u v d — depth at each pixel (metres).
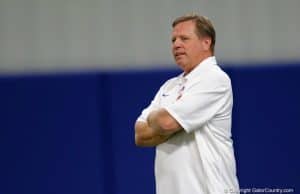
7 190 17.67
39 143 17.58
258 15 19.86
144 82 17.34
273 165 17.05
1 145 17.67
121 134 17.38
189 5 19.89
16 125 17.64
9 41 19.94
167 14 19.88
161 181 10.05
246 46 19.83
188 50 10.13
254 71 17.09
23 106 17.64
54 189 17.55
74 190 17.48
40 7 19.86
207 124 9.80
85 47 19.88
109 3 19.86
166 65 19.45
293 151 17.06
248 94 17.08
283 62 17.56
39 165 17.59
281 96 17.11
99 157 17.41
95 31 19.91
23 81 17.64
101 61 19.78
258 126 17.06
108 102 17.41
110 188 17.41
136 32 19.88
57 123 17.53
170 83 10.73
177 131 9.80
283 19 19.89
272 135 17.08
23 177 17.62
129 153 17.36
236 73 17.06
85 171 17.45
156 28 19.91
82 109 17.48
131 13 19.86
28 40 19.92
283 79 17.12
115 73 17.42
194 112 9.60
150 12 19.88
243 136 17.03
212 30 10.28
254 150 17.03
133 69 17.69
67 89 17.53
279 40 19.89
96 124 17.44
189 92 9.73
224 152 9.85
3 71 19.22
